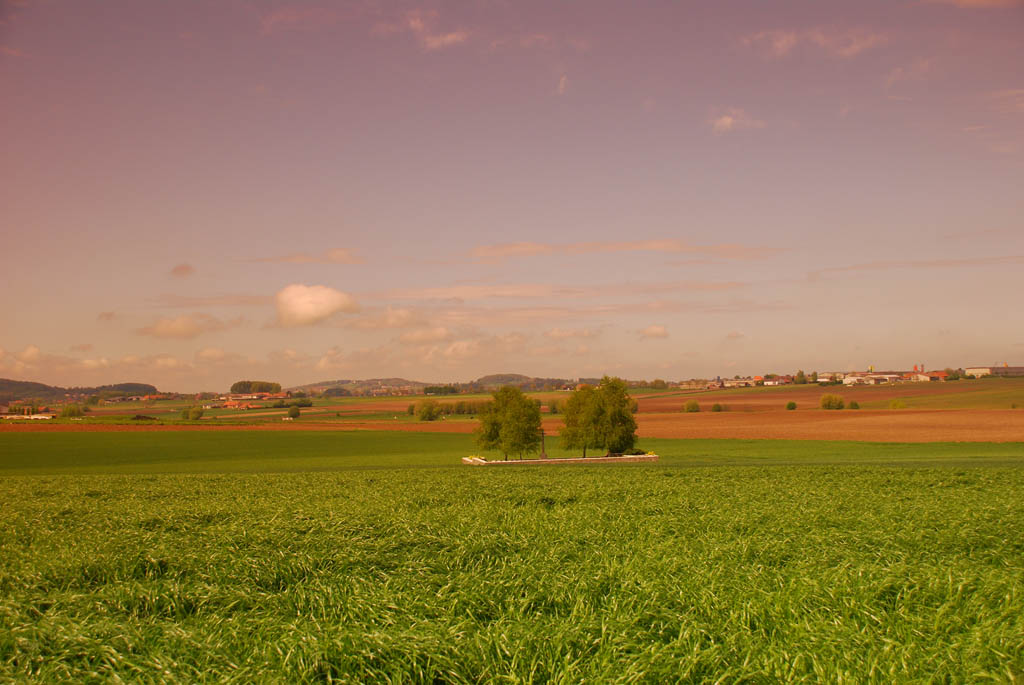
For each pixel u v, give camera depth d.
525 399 70.75
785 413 143.75
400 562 12.58
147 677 7.23
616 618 8.77
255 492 27.78
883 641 8.10
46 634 8.48
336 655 7.60
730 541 14.39
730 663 7.61
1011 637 8.12
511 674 7.10
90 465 61.41
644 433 97.75
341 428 125.12
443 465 56.69
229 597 10.20
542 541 14.26
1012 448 65.12
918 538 14.26
